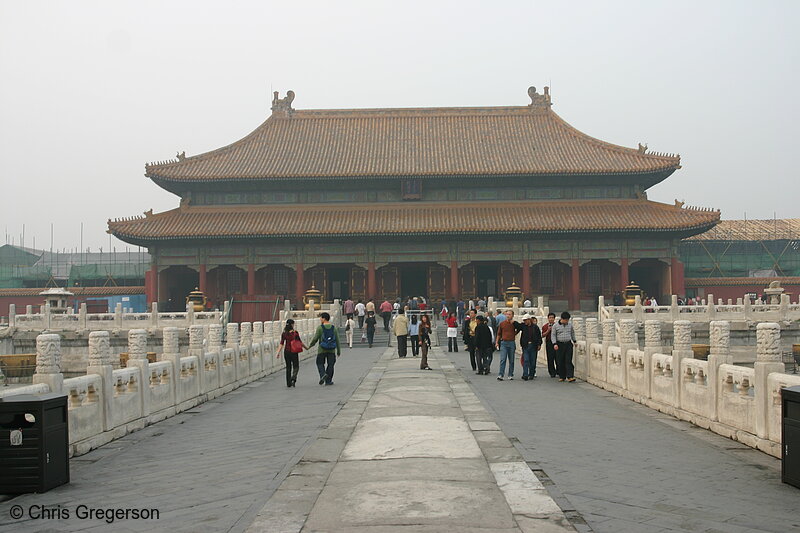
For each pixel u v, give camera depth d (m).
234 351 29.70
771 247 98.69
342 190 88.44
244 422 20.33
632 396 23.73
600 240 84.12
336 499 11.42
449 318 46.03
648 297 89.69
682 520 10.47
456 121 97.50
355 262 85.25
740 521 10.47
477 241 85.06
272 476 13.22
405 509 10.77
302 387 28.67
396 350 47.78
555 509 10.80
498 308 58.12
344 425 18.34
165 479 13.66
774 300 64.19
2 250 115.19
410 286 90.88
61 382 15.38
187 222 85.12
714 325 17.88
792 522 10.45
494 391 26.16
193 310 57.88
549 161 87.38
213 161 89.19
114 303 86.19
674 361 20.19
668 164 83.25
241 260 85.50
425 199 88.00
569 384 28.84
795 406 12.23
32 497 12.42
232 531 10.07
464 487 11.98
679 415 19.66
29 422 13.17
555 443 16.00
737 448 15.60
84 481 13.67
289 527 10.10
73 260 118.31
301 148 92.44
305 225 83.50
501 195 87.69
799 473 12.11
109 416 17.73
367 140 94.06
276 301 66.81
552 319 31.23
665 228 80.06
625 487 12.31
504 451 14.79
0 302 87.94
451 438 16.14
